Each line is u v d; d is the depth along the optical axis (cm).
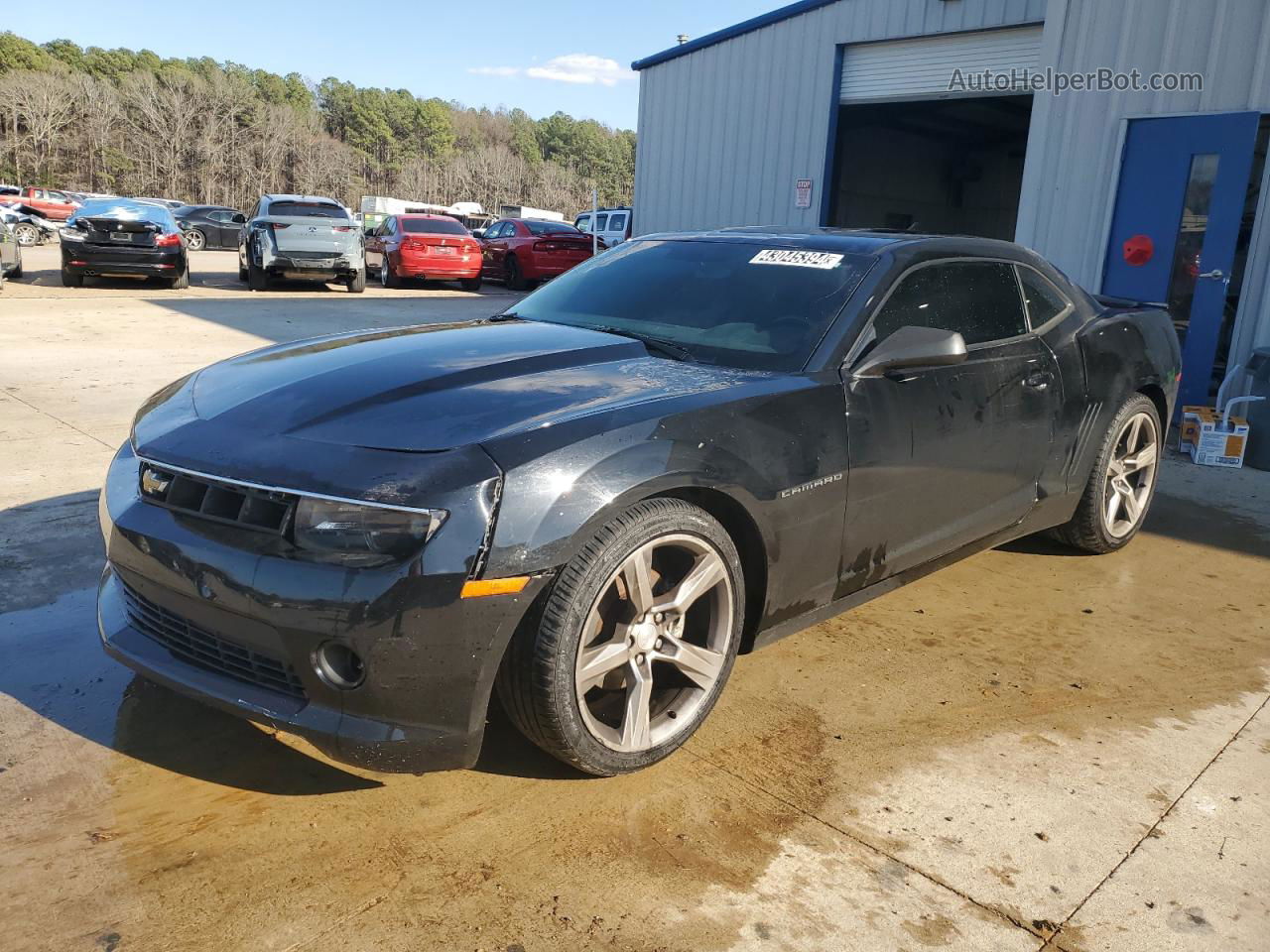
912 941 196
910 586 400
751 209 1228
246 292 1563
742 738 273
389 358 278
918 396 306
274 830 223
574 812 235
